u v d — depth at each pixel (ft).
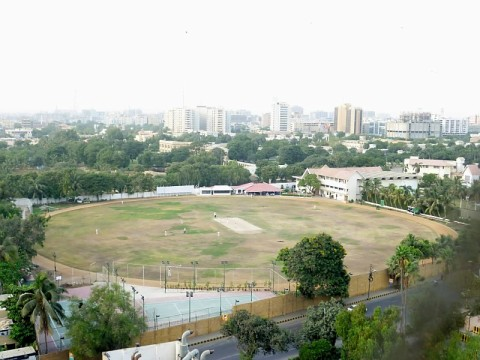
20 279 316.40
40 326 235.61
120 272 367.04
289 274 298.97
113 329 220.84
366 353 182.39
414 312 124.36
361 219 581.94
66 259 401.90
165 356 204.95
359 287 326.65
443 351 120.47
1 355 217.77
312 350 213.05
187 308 292.40
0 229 333.21
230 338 259.80
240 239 472.85
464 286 110.73
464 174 605.73
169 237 479.00
